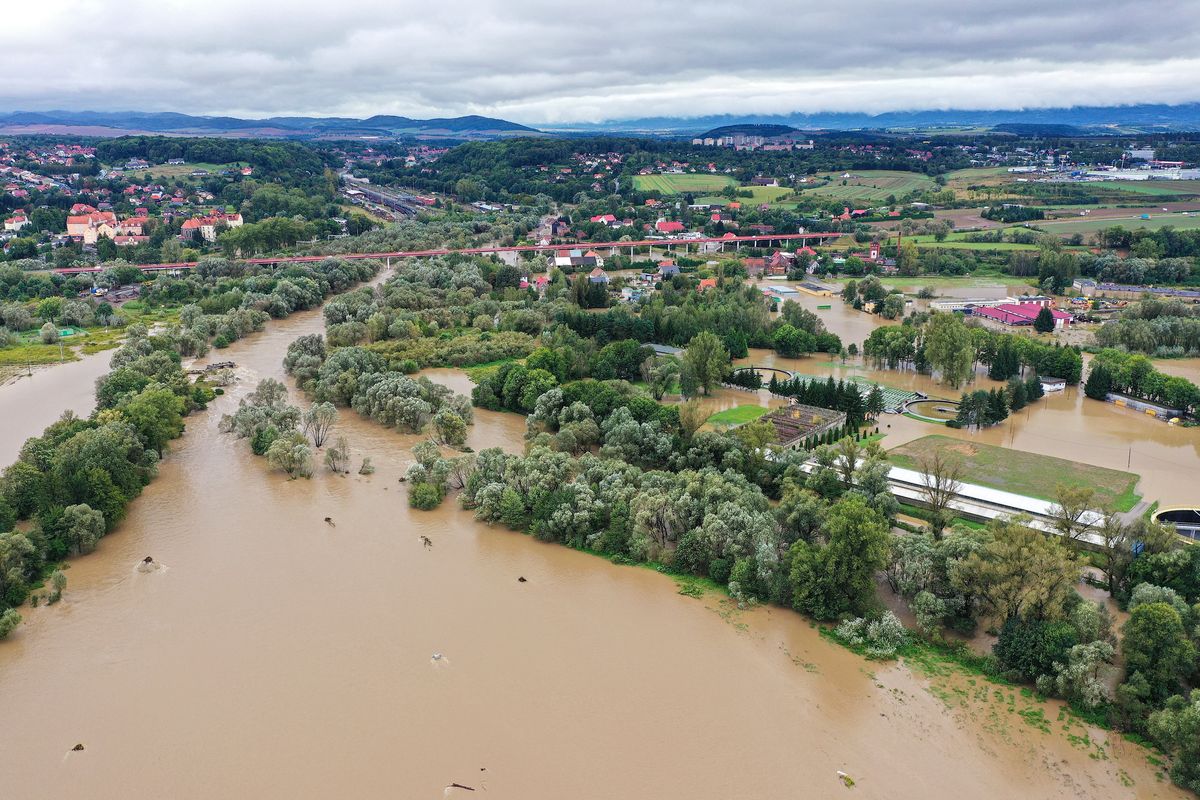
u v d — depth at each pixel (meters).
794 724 122.62
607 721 123.12
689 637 142.88
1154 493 193.50
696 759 116.00
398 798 109.38
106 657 138.00
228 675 133.50
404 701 127.38
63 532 167.75
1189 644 119.25
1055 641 127.50
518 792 110.38
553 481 184.00
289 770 114.06
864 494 173.38
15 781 112.56
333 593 156.12
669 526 171.12
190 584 159.38
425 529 181.00
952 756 116.25
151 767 114.69
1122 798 108.31
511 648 139.88
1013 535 138.25
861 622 141.62
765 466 193.25
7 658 138.00
